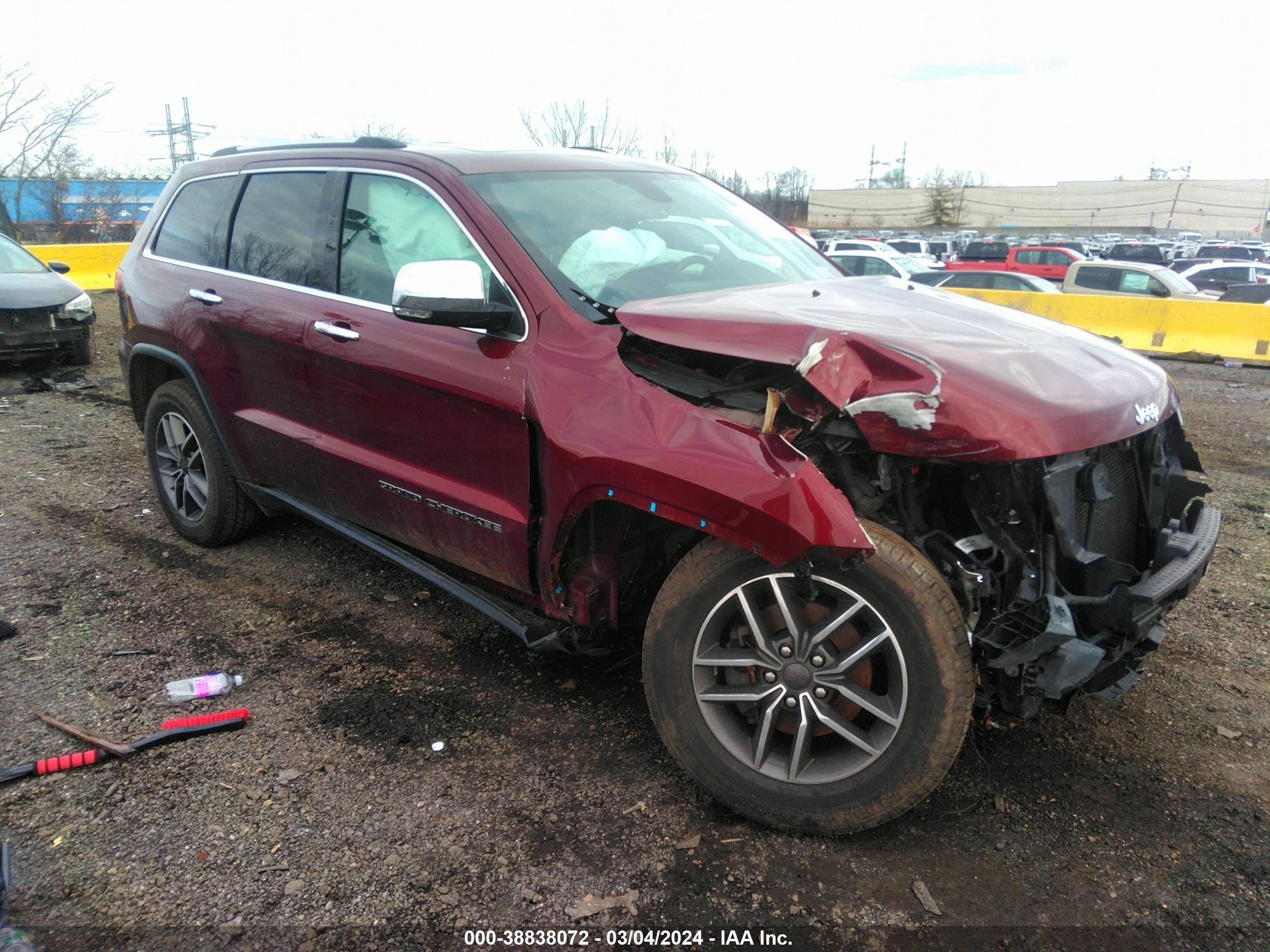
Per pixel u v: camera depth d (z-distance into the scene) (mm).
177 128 54062
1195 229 73938
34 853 2396
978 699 2377
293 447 3604
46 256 18297
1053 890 2307
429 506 3092
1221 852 2449
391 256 3201
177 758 2824
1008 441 2150
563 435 2562
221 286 3830
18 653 3445
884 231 70000
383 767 2791
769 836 2498
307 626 3727
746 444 2250
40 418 7180
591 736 2973
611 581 2762
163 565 4309
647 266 3066
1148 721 3084
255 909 2221
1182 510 2955
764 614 2496
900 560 2221
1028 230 77312
